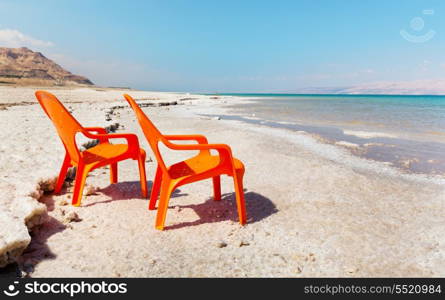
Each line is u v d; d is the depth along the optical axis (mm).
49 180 4117
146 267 2615
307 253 2885
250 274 2572
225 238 3158
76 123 3602
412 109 26125
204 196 4355
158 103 24172
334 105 33438
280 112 21219
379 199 4371
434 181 5336
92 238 3051
